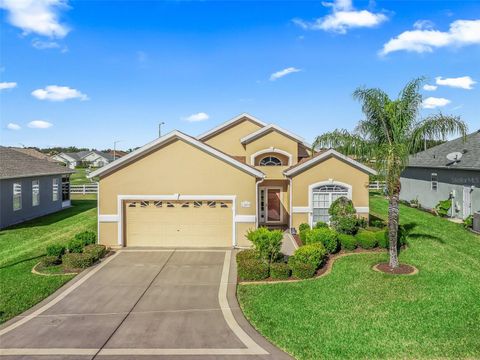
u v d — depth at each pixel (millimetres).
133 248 17484
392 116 14234
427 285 11891
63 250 15227
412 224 22453
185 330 9383
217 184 17719
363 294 11297
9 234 20797
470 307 10258
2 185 22750
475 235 19453
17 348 8562
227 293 11836
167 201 17797
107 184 17672
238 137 24906
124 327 9586
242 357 8094
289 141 23500
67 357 8180
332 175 20391
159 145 17609
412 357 7957
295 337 8844
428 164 28734
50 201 29422
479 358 7883
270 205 23812
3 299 11273
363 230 17828
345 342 8555
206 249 17359
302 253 13477
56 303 11164
